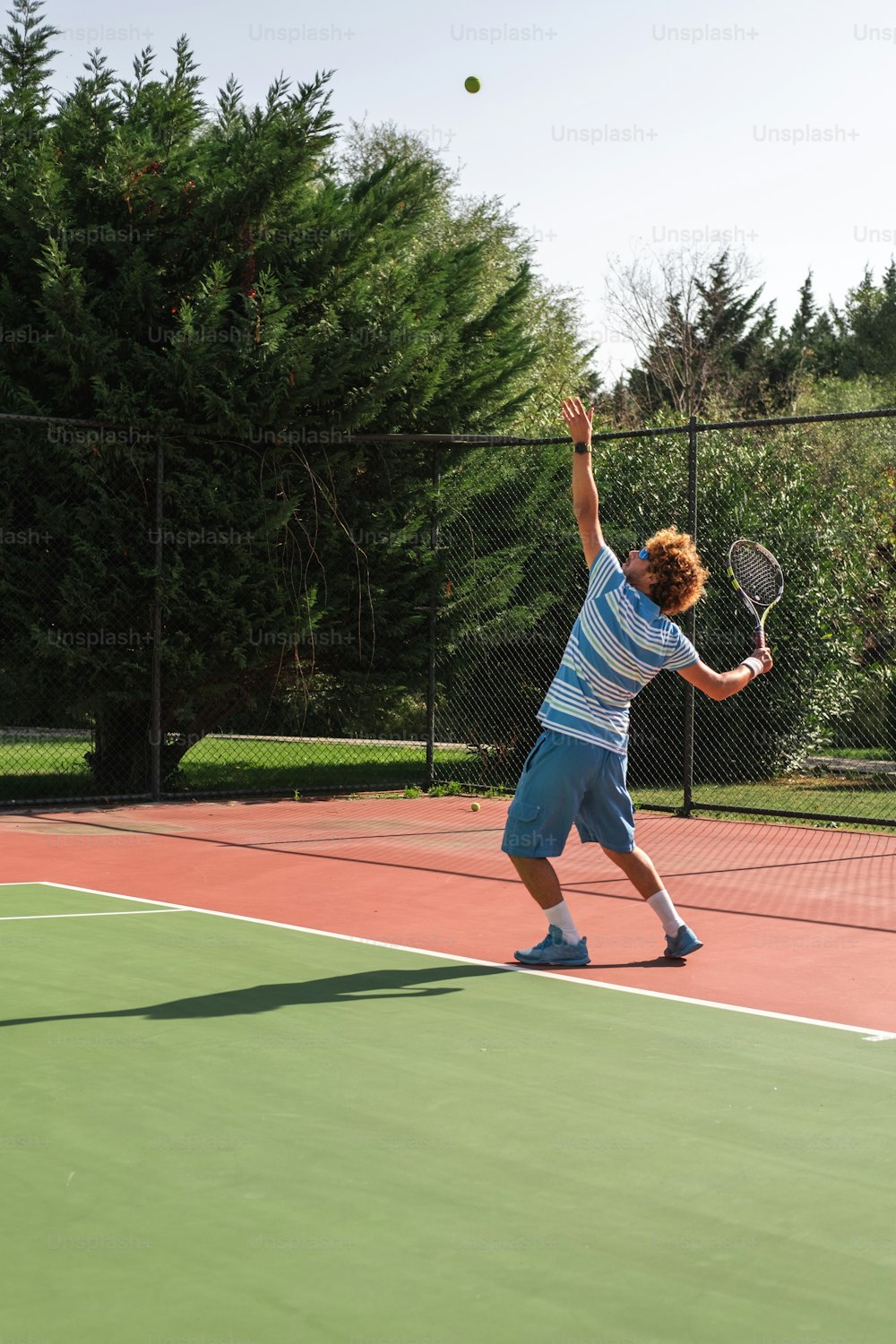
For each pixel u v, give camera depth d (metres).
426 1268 3.16
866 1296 3.05
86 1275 3.10
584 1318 2.93
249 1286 3.06
